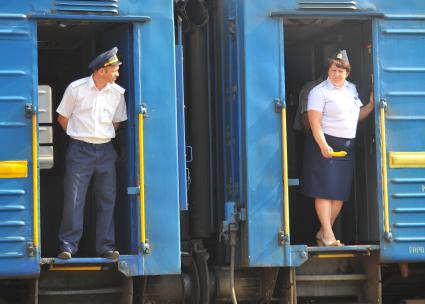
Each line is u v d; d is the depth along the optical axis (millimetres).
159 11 15445
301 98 16984
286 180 15781
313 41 18281
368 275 16297
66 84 17891
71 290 15359
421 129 16297
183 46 17438
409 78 16344
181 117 15727
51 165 17672
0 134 14648
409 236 16047
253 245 15609
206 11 17219
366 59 16641
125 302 15328
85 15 15117
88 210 17250
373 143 16531
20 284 15828
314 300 17000
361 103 16297
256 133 15781
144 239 15102
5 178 14602
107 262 14914
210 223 17203
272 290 15984
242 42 15953
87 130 15125
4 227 14555
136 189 15172
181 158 15672
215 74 17250
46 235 17625
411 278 17641
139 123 15211
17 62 14805
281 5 16016
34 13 14914
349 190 16328
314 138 16203
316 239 17422
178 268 15211
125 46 15586
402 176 16156
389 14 16328
